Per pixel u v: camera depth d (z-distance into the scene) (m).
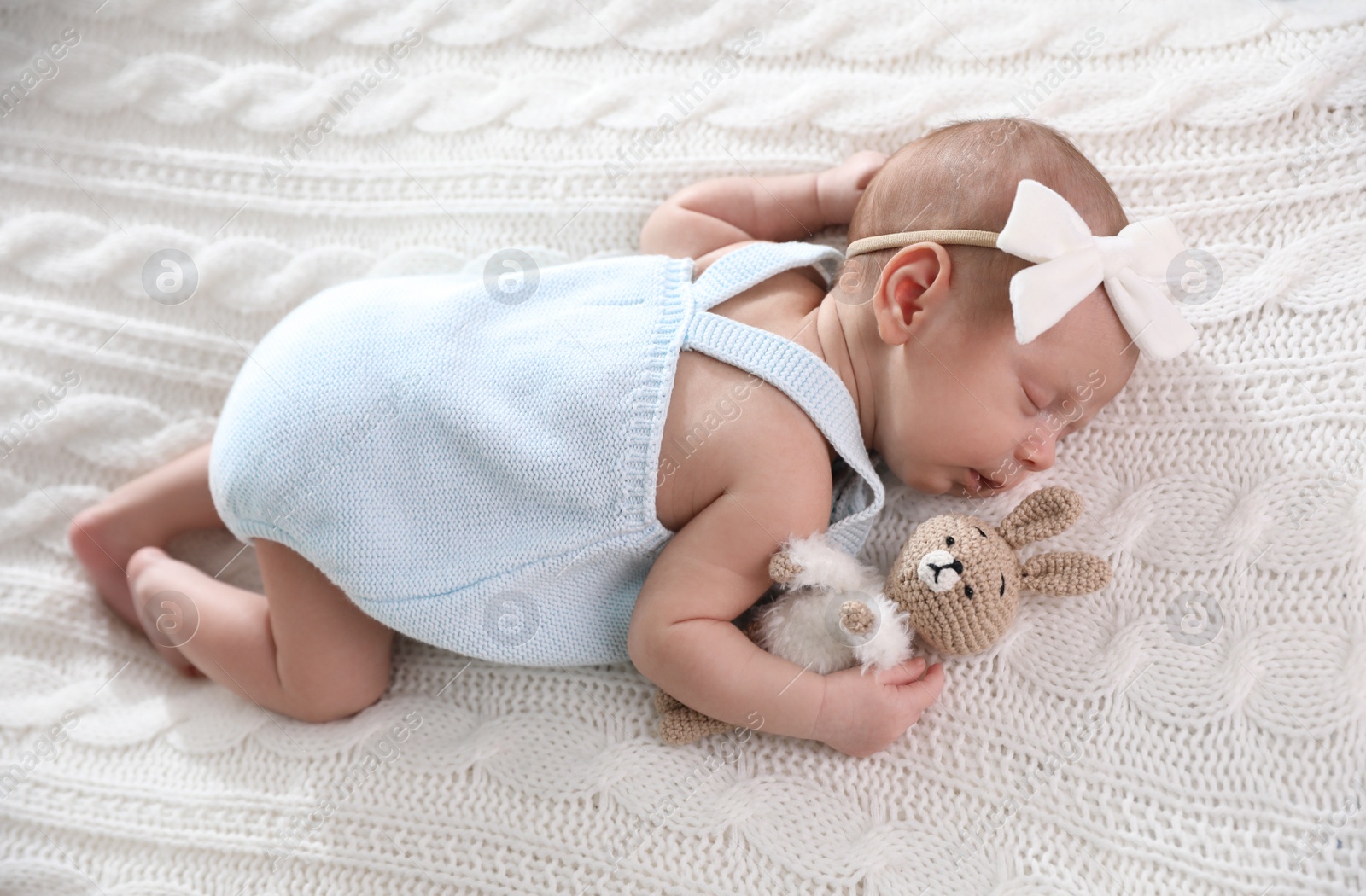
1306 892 1.08
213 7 1.57
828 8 1.50
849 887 1.14
